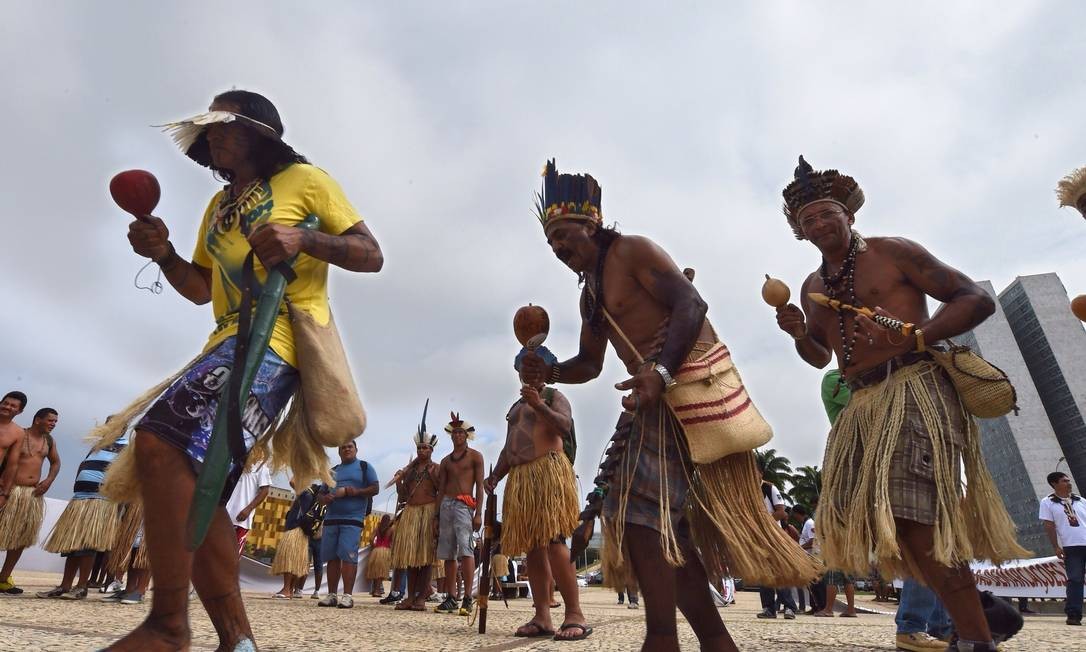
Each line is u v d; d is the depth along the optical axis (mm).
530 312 2660
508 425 4504
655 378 1855
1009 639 3877
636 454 1909
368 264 1974
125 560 5781
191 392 1664
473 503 6586
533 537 4027
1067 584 8148
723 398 1979
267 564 11641
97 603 5582
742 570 1934
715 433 1927
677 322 1941
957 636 2391
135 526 5766
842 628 5207
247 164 2055
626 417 1996
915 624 3357
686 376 1975
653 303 2152
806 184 2900
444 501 6621
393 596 8344
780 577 1968
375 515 13391
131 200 2068
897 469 2404
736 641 3834
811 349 3076
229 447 1483
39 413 7195
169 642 1565
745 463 2059
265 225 1729
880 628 5238
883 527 2293
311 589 12000
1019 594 10695
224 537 1773
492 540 4273
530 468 4199
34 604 4945
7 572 6715
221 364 1730
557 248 2322
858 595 24297
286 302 1881
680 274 2082
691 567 2074
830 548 2613
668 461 1922
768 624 5926
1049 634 4598
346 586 7039
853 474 2611
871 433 2539
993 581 10992
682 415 1944
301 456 1947
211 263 2283
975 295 2500
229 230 1987
